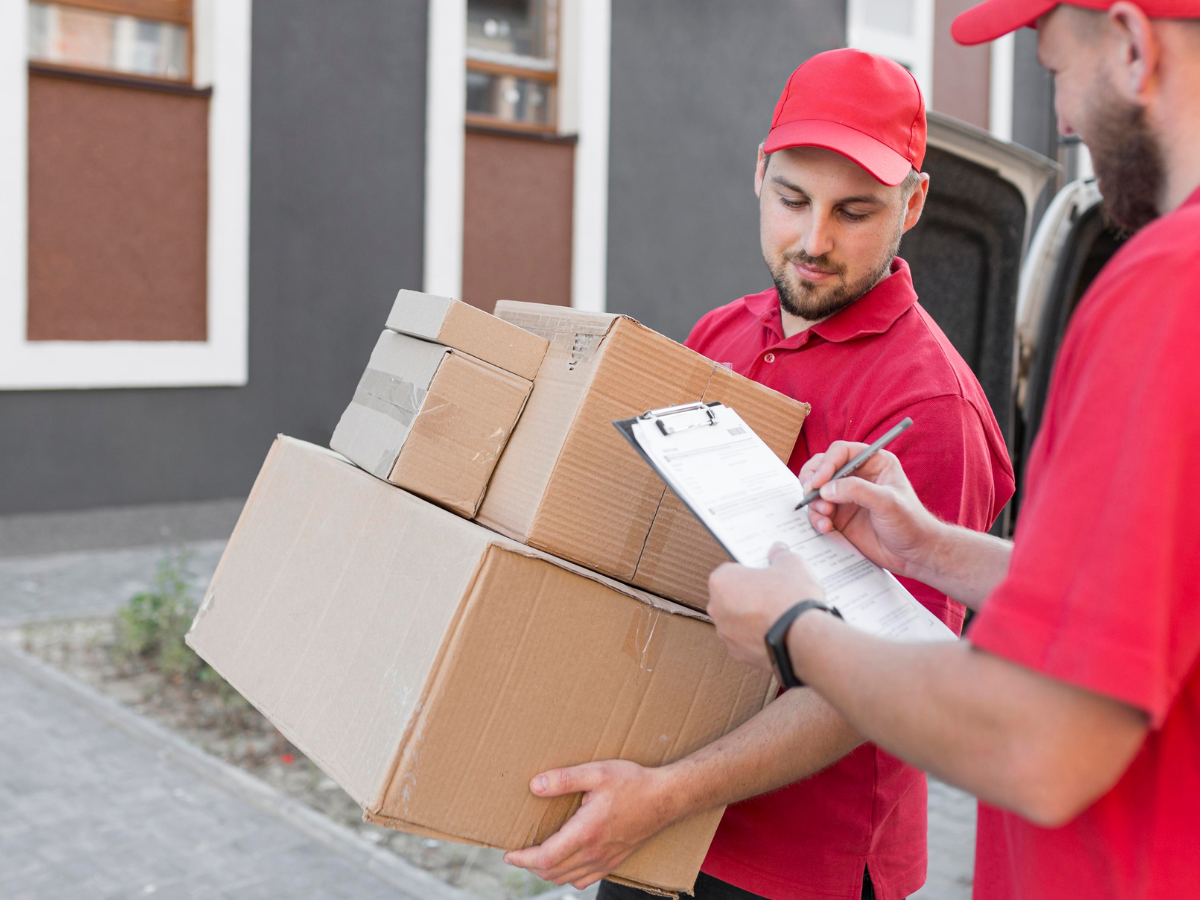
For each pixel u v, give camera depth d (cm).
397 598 128
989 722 79
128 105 635
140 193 644
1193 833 85
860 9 970
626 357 130
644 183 836
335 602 137
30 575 591
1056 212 296
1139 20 83
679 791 127
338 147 701
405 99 722
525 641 122
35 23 615
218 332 670
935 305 278
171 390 663
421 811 120
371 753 122
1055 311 296
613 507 132
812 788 143
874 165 136
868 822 143
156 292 655
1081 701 76
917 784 153
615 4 803
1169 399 76
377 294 725
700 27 848
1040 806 77
